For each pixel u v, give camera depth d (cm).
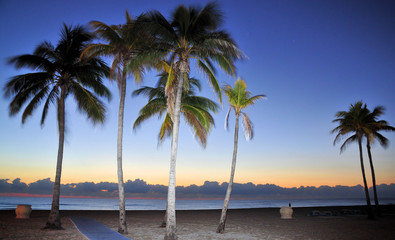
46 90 1775
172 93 1474
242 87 1756
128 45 1612
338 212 3325
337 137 2947
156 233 1600
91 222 1950
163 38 1409
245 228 1944
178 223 2281
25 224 1839
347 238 1528
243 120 1794
